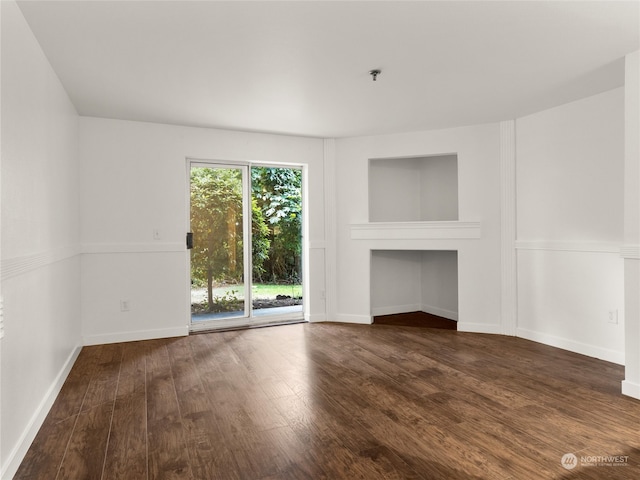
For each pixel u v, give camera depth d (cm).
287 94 368
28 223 236
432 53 286
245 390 303
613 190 360
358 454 215
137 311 447
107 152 436
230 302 507
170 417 259
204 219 491
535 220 434
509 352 396
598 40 268
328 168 539
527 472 198
